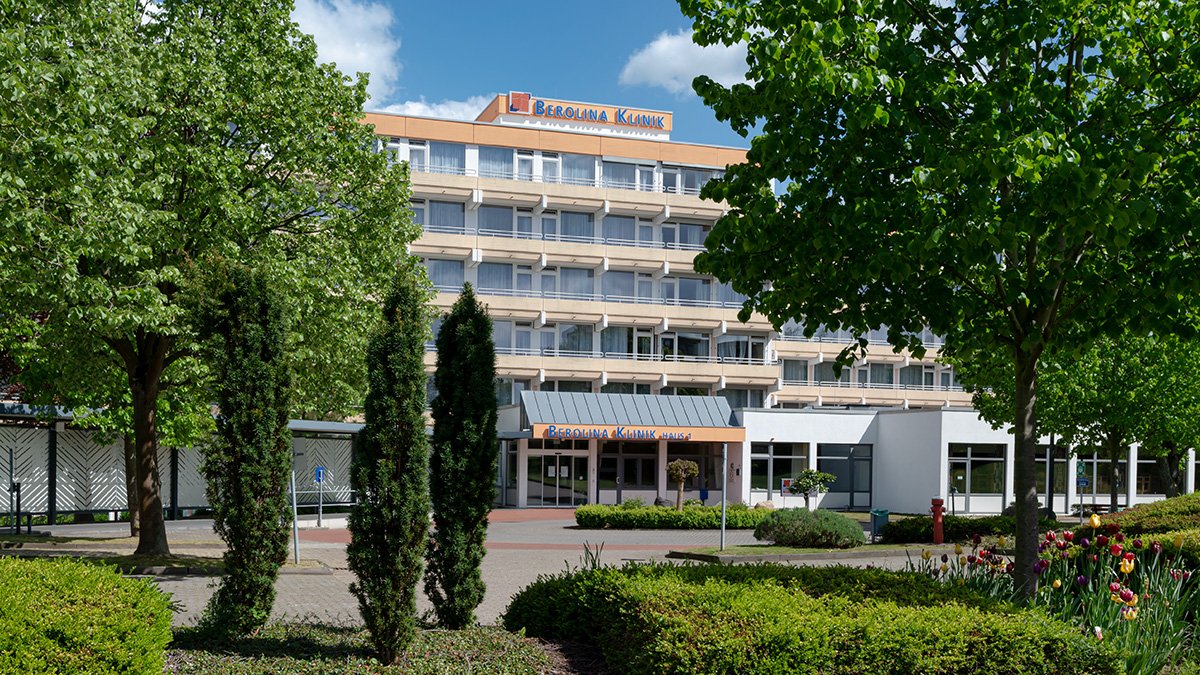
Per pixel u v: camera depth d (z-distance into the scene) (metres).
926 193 9.13
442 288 54.41
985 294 9.78
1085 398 26.67
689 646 6.81
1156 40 9.05
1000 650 7.11
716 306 59.03
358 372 21.69
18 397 30.02
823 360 64.94
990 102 8.36
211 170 18.14
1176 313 8.74
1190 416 26.73
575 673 7.85
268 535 9.08
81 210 14.41
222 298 9.38
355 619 12.26
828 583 8.68
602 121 64.75
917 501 46.00
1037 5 8.67
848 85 8.08
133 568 18.06
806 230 9.40
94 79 13.99
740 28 9.55
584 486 48.06
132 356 20.00
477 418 9.59
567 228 57.22
